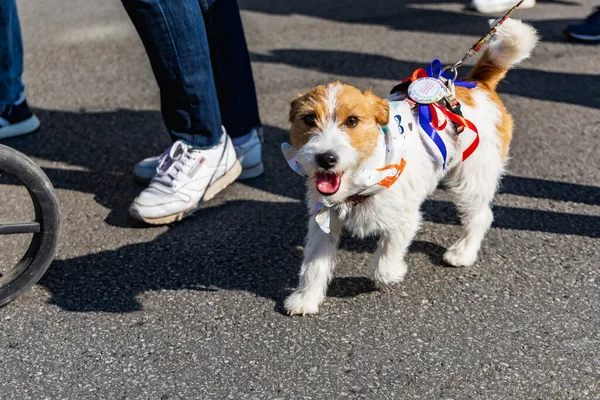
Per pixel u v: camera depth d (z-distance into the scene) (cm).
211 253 327
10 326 277
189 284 304
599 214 358
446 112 285
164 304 291
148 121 461
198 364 257
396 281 296
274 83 510
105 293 298
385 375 250
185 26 319
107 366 256
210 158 359
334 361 258
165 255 326
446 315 284
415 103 282
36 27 617
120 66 544
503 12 654
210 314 285
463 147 295
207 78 339
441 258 325
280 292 299
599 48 570
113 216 359
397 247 287
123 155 420
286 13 658
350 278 309
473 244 318
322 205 264
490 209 343
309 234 287
